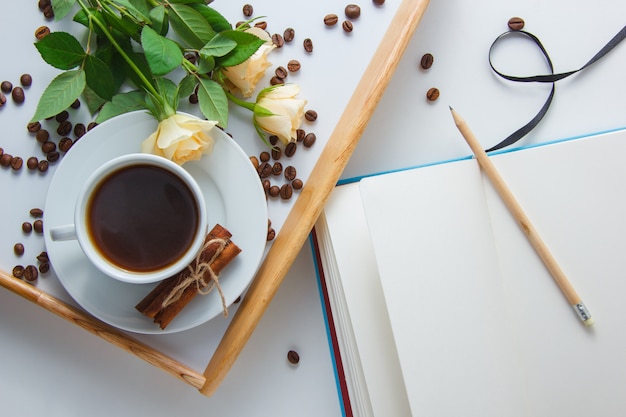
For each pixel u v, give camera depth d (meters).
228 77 0.53
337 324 0.58
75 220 0.47
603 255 0.55
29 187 0.54
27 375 0.59
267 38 0.54
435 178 0.54
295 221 0.53
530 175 0.56
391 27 0.55
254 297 0.53
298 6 0.57
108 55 0.52
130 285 0.52
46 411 0.59
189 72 0.52
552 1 0.60
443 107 0.60
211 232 0.51
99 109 0.55
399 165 0.60
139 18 0.51
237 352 0.51
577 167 0.56
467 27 0.60
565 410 0.55
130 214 0.49
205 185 0.52
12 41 0.54
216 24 0.52
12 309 0.59
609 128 0.61
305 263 0.61
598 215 0.56
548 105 0.60
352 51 0.56
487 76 0.61
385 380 0.55
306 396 0.61
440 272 0.53
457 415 0.52
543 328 0.55
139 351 0.52
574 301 0.55
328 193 0.50
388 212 0.53
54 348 0.59
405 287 0.52
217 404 0.61
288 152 0.56
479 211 0.54
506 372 0.53
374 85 0.51
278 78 0.56
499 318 0.53
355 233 0.56
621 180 0.56
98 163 0.51
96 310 0.51
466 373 0.53
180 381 0.60
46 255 0.54
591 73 0.61
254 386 0.61
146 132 0.51
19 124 0.54
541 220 0.56
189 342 0.55
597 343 0.55
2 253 0.54
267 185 0.56
